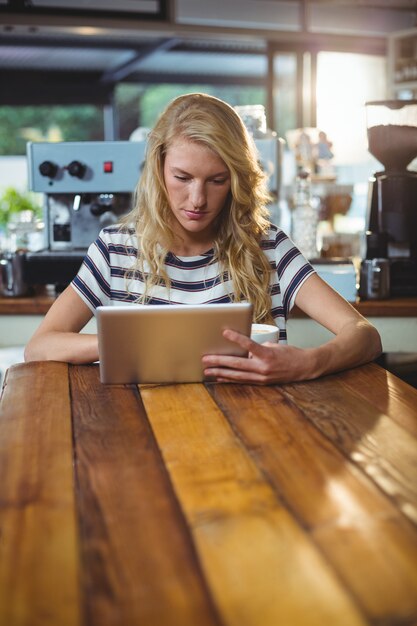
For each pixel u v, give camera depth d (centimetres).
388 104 247
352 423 119
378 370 153
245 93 1388
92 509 88
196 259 182
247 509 87
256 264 182
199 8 638
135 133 310
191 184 164
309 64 696
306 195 276
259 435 113
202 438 112
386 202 255
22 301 248
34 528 83
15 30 609
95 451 107
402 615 66
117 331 137
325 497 90
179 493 92
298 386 141
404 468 100
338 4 688
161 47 842
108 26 606
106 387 141
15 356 491
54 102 970
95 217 279
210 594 69
